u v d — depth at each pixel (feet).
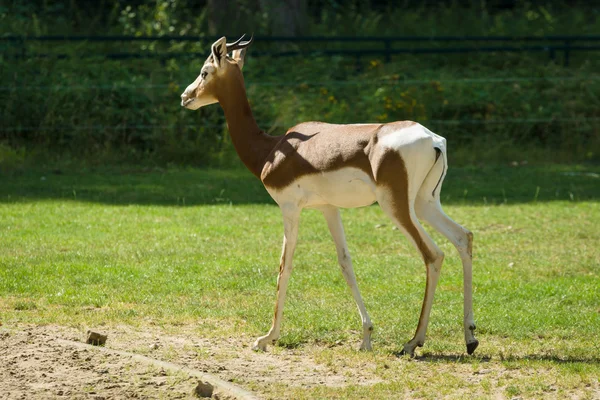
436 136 38.45
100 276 53.11
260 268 55.88
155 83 114.62
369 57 134.21
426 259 38.42
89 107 110.22
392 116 114.32
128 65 120.37
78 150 106.83
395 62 130.00
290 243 40.91
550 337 42.34
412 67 128.88
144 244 63.00
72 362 36.96
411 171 37.60
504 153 111.34
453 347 40.50
